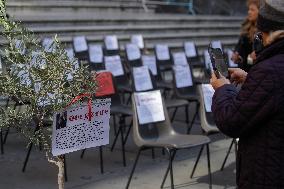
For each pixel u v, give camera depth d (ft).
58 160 11.80
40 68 11.27
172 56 30.45
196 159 20.11
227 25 55.06
